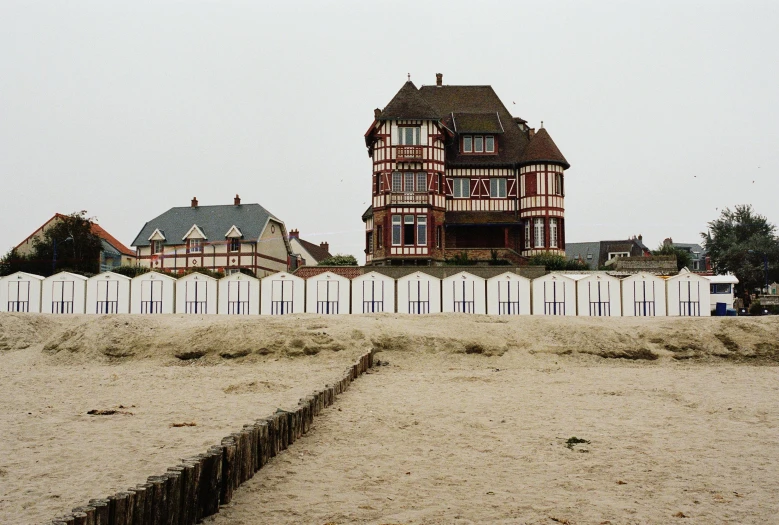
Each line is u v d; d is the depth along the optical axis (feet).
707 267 269.44
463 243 155.12
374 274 110.93
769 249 235.20
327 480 27.78
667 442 34.65
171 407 45.19
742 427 38.55
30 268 181.27
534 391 53.98
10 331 87.20
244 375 64.08
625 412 43.80
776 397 50.37
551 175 150.92
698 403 47.29
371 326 80.53
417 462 30.78
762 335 81.46
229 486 24.66
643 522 22.58
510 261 143.84
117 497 19.51
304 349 75.51
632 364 76.84
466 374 66.59
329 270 131.13
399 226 141.59
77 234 185.88
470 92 170.30
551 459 31.24
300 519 22.90
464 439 35.53
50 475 27.43
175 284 112.88
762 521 22.66
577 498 25.23
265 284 111.75
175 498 21.62
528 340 81.30
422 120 144.25
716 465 30.01
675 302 108.88
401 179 144.25
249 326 79.41
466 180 153.99
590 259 297.12
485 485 27.07
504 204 153.58
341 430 37.73
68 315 98.32
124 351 77.30
